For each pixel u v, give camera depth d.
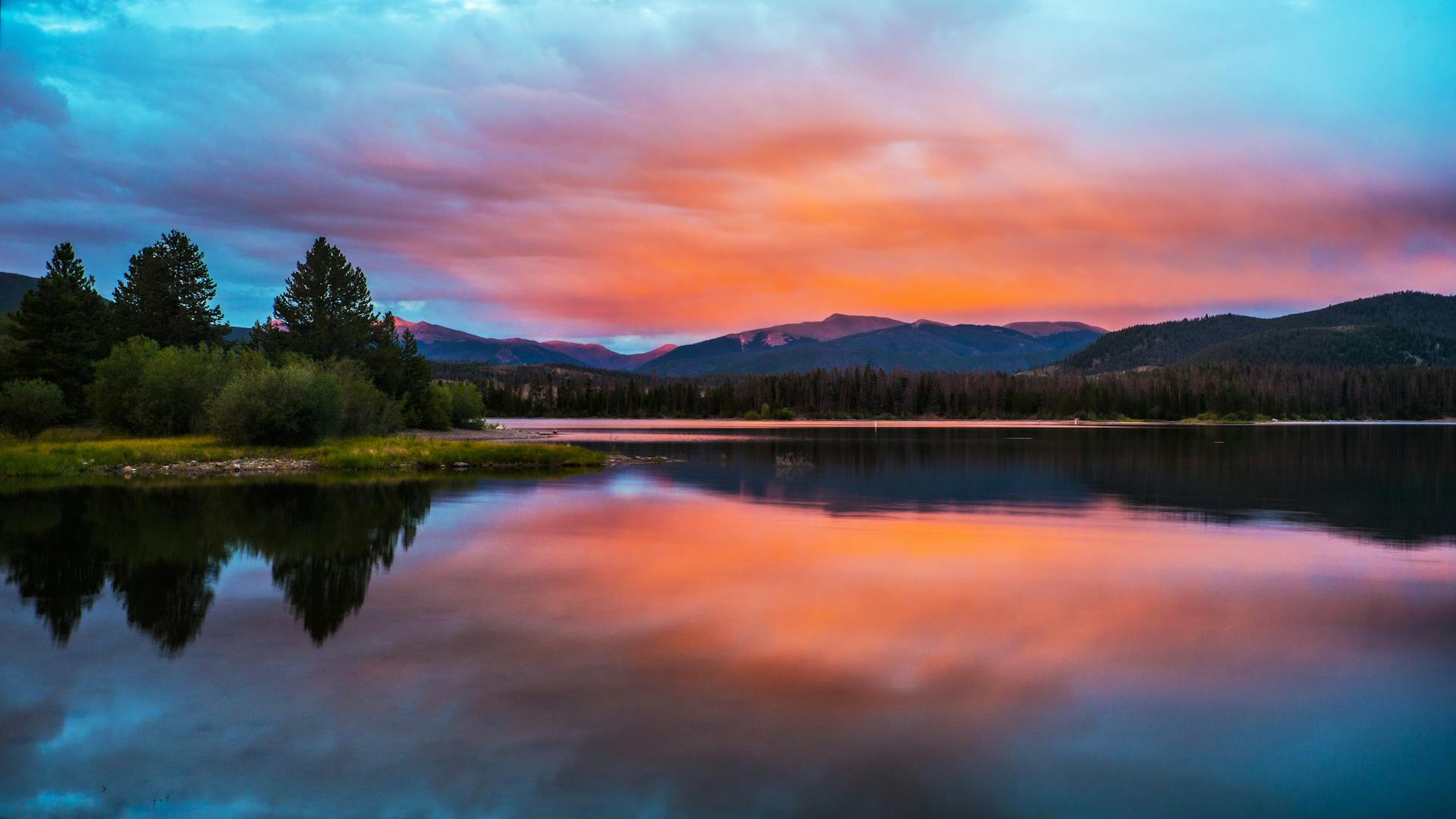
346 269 80.12
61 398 52.88
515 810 6.96
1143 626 12.38
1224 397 177.62
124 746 8.09
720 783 7.44
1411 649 11.30
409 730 8.45
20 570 16.05
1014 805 7.15
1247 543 19.86
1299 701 9.47
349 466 41.72
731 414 191.88
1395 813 7.09
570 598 13.88
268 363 58.00
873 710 9.09
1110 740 8.41
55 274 64.81
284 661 10.54
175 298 75.06
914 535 20.91
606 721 8.71
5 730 8.44
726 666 10.45
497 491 31.22
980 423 160.12
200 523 22.30
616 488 32.69
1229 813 7.08
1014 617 12.84
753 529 21.84
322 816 6.87
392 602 13.58
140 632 11.78
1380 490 32.88
